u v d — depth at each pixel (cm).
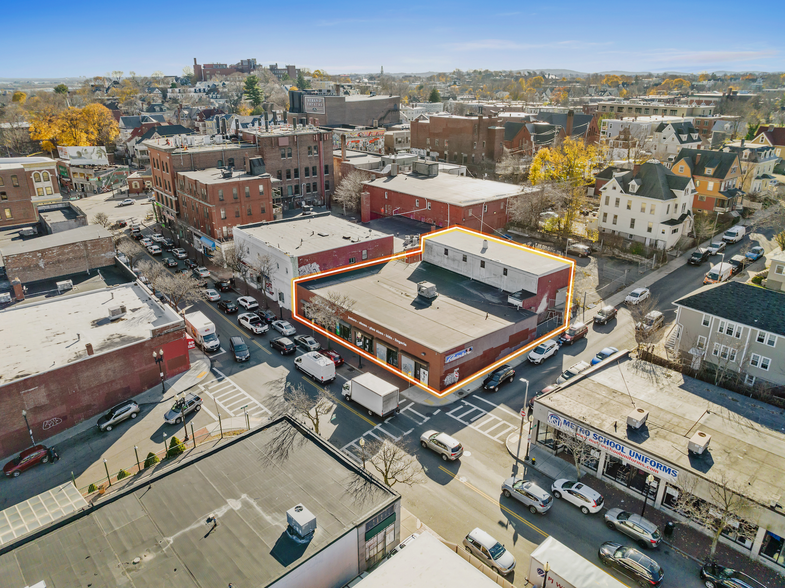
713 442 3319
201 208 8106
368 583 2259
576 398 3847
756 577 2780
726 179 8544
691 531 3111
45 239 6619
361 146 13525
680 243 7600
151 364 4634
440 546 2473
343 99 15350
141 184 12838
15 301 5528
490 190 8581
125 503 2645
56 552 2353
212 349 5278
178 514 2569
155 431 4112
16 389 3850
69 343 4506
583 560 2581
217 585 2169
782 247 7125
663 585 2756
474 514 3244
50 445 3988
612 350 5009
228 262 7112
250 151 9462
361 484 2778
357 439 3950
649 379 4144
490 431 4062
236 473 2867
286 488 2745
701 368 4728
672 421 3547
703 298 4809
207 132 16525
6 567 2278
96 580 2208
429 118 14188
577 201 8406
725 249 7681
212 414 4303
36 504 3147
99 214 9350
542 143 12888
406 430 4062
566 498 3341
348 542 2456
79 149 13338
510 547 2992
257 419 4216
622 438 3341
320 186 10438
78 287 5966
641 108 17500
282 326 5622
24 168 8919
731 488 2889
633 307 6016
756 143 11238
